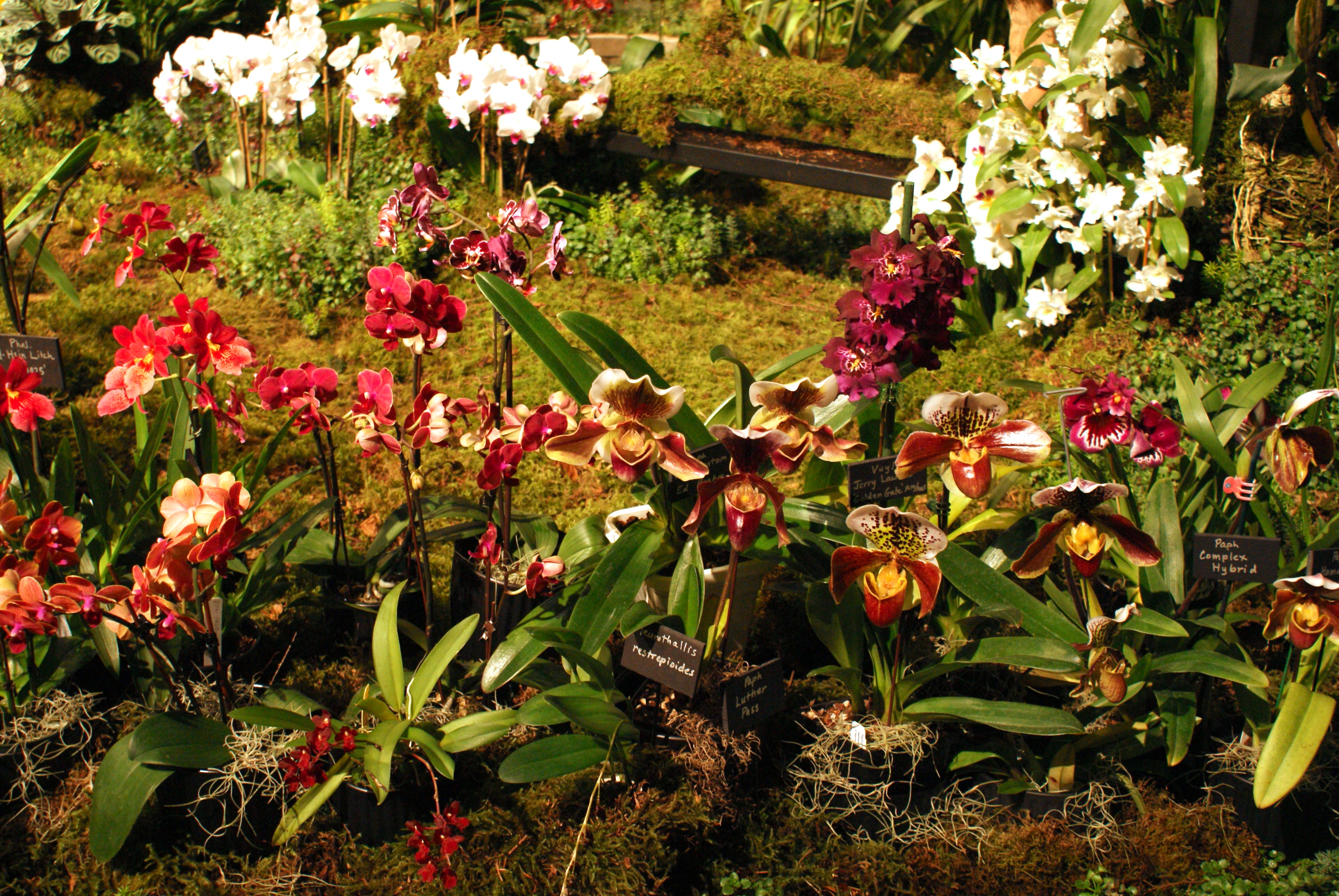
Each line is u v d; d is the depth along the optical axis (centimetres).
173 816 218
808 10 725
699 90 524
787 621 289
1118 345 414
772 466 271
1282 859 225
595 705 210
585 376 248
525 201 253
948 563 231
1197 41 391
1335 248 418
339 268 461
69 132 634
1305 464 218
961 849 222
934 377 416
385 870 208
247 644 256
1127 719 237
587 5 680
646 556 235
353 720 220
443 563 306
